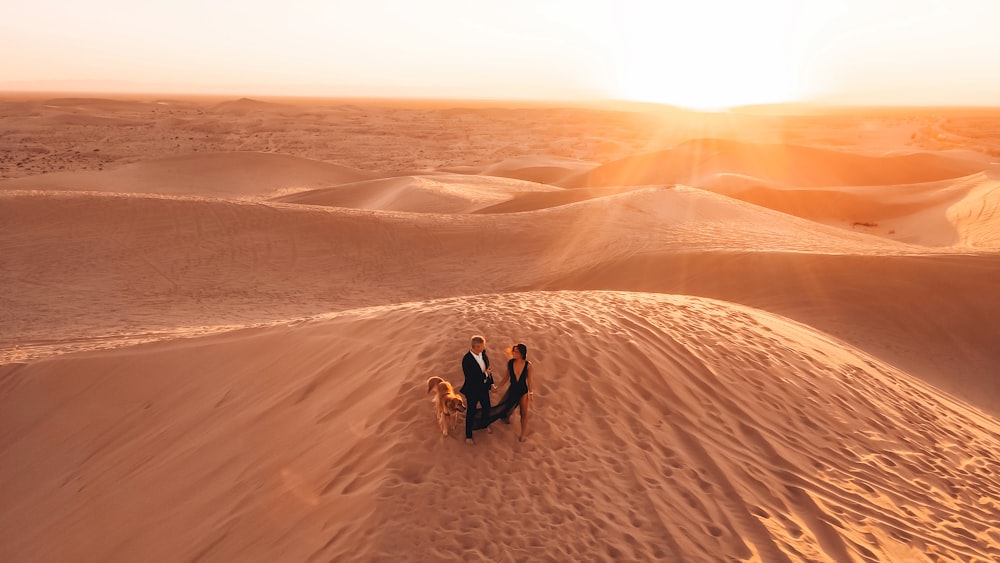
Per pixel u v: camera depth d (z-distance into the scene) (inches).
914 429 369.7
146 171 2578.7
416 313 395.5
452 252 1075.3
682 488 261.7
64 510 344.2
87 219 1090.7
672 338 383.6
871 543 251.0
